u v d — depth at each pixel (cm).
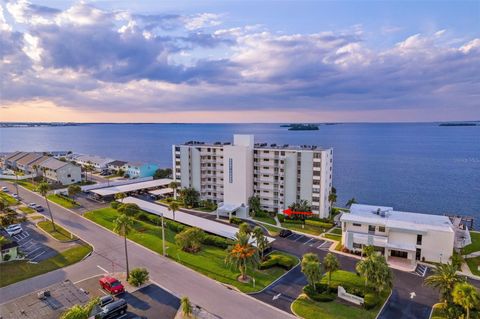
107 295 4881
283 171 9831
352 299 4938
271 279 5662
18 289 5194
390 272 4753
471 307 4006
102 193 11188
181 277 5672
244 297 5038
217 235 7712
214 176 11119
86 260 6325
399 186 16912
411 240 6619
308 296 5034
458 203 13700
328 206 9819
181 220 8650
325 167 9325
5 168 17425
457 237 7312
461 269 6156
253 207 9725
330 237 7894
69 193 10844
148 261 6309
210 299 4959
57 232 7844
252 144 10362
